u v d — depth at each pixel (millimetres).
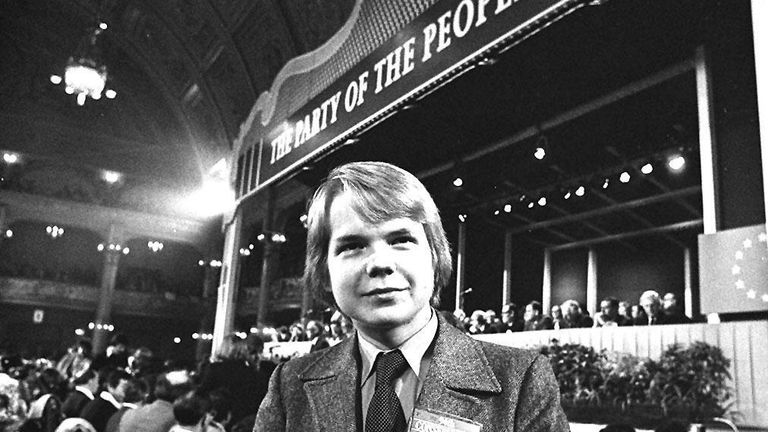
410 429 976
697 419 4379
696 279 14758
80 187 24609
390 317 1031
